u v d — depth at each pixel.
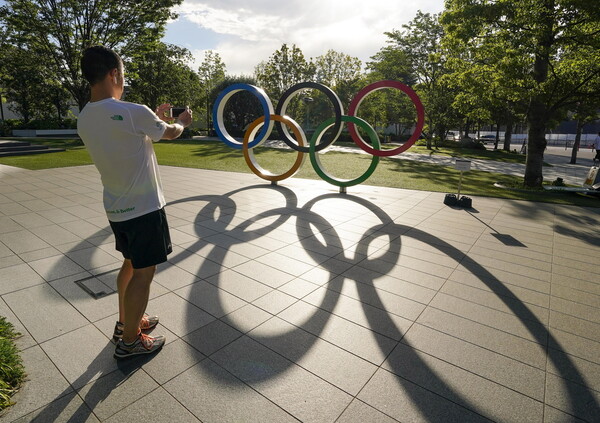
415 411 2.07
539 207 7.73
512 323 3.08
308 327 2.91
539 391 2.27
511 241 5.35
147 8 20.89
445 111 24.86
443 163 16.50
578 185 11.27
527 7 8.59
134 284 2.22
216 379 2.27
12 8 18.64
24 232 5.04
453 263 4.42
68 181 8.94
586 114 17.36
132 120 2.00
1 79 25.88
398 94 28.20
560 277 4.08
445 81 12.05
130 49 22.09
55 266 3.91
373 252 4.71
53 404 2.01
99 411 1.98
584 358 2.62
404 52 26.34
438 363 2.51
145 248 2.17
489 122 23.58
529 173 10.16
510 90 9.53
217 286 3.58
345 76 36.44
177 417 1.96
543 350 2.71
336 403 2.11
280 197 7.87
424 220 6.38
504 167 16.08
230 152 17.81
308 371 2.38
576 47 9.54
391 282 3.82
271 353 2.55
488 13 9.09
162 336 2.70
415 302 3.40
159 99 31.95
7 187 8.12
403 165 15.09
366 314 3.15
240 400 2.10
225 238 5.07
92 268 3.88
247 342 2.67
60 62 20.81
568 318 3.19
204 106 36.84
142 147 2.10
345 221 6.14
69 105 33.38
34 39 19.52
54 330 2.72
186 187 8.80
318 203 7.40
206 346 2.60
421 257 4.59
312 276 3.91
